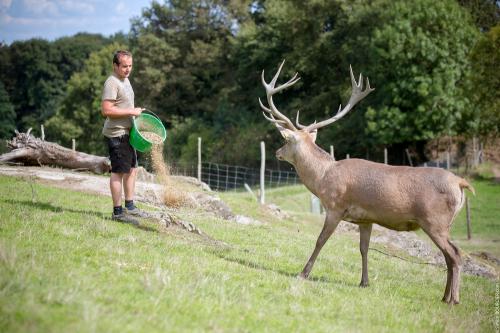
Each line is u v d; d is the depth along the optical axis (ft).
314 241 68.90
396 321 34.12
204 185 88.02
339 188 43.06
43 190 62.59
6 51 425.69
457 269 40.81
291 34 263.49
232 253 47.60
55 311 25.38
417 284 49.98
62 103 333.21
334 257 58.08
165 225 49.93
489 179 183.01
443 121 191.62
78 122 315.17
